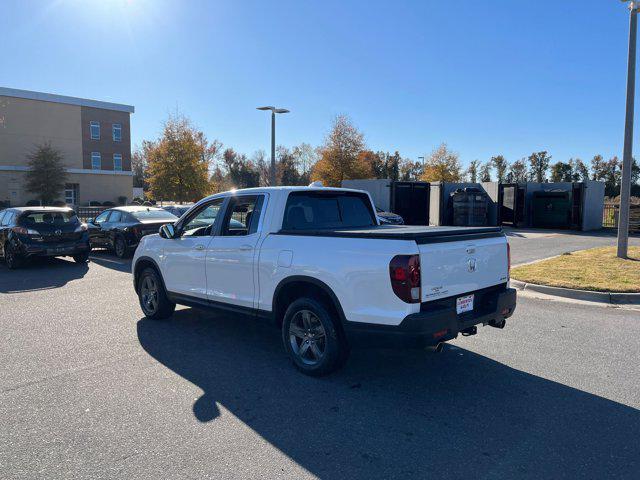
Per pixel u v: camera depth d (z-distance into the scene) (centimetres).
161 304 660
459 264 440
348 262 429
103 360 513
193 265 593
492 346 562
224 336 605
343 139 3653
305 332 477
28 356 525
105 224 1448
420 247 401
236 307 543
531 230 2508
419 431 360
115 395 422
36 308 756
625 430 360
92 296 851
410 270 395
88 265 1259
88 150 5038
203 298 585
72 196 4919
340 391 434
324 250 448
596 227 2598
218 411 392
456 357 525
